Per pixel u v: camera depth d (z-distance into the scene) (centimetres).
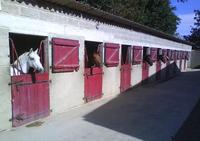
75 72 778
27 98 610
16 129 578
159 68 1650
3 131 560
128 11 2308
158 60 1625
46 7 657
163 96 1055
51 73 683
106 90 974
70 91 762
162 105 875
